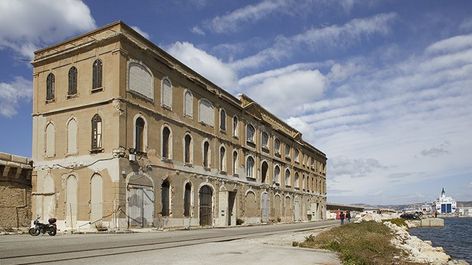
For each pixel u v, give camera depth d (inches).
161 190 1555.1
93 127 1419.8
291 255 733.3
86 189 1393.9
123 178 1353.3
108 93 1392.7
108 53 1411.2
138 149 1454.2
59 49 1537.9
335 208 4687.5
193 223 1748.3
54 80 1542.8
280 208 2778.1
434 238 2474.2
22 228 1443.2
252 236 1189.7
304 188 3341.5
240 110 2283.5
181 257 652.1
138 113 1455.5
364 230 1466.5
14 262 537.6
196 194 1793.8
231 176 2129.7
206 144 1932.8
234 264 597.3
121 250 712.4
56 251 660.1
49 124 1530.5
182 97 1747.0
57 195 1460.4
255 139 2459.4
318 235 1171.3
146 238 1005.2
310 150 3592.5
